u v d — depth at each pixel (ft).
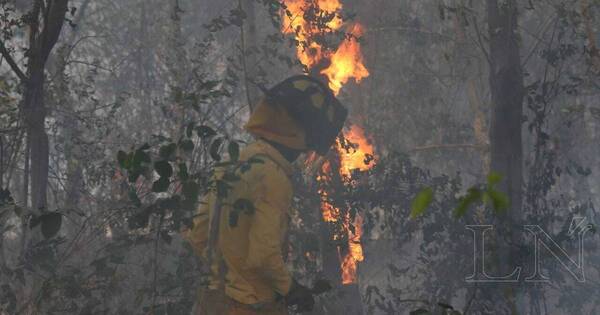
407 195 25.04
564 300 26.76
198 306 18.12
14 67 19.95
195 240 18.94
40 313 18.35
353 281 25.80
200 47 25.68
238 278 17.69
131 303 20.81
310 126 18.37
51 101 24.20
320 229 24.53
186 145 17.30
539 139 25.41
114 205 20.54
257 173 17.40
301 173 25.04
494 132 24.89
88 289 18.71
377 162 26.53
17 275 18.54
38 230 19.75
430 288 24.58
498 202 7.77
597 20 30.04
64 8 20.11
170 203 17.38
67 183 24.66
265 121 18.20
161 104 24.89
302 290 17.70
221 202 17.56
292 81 18.53
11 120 20.07
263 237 16.99
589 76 27.27
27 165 20.24
